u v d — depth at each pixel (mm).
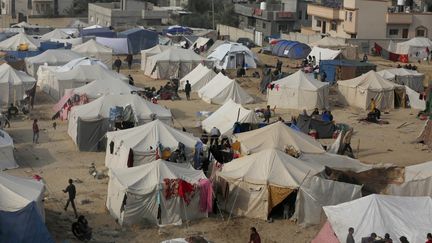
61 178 35125
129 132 36844
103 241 26984
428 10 101500
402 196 29094
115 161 36375
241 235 28312
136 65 75750
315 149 36125
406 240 23094
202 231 28578
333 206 26562
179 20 117812
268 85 56656
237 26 124375
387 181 31531
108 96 43188
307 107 53875
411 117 52531
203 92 57125
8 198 26250
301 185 29781
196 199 29766
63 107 48312
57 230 27719
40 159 38625
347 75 63969
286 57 81688
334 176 31547
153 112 42750
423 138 44781
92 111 41281
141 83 64250
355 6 88625
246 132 38219
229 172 31312
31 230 25109
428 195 31328
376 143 44531
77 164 37844
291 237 28312
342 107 55875
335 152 39562
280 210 30625
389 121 51062
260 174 30641
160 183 29062
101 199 32031
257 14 117500
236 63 70938
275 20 114500
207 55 75375
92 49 70500
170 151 34875
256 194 30188
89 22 111938
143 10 106125
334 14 93250
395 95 55531
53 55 63312
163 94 56750
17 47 71625
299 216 29766
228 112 44625
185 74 66812
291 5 116625
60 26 114375
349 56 78688
